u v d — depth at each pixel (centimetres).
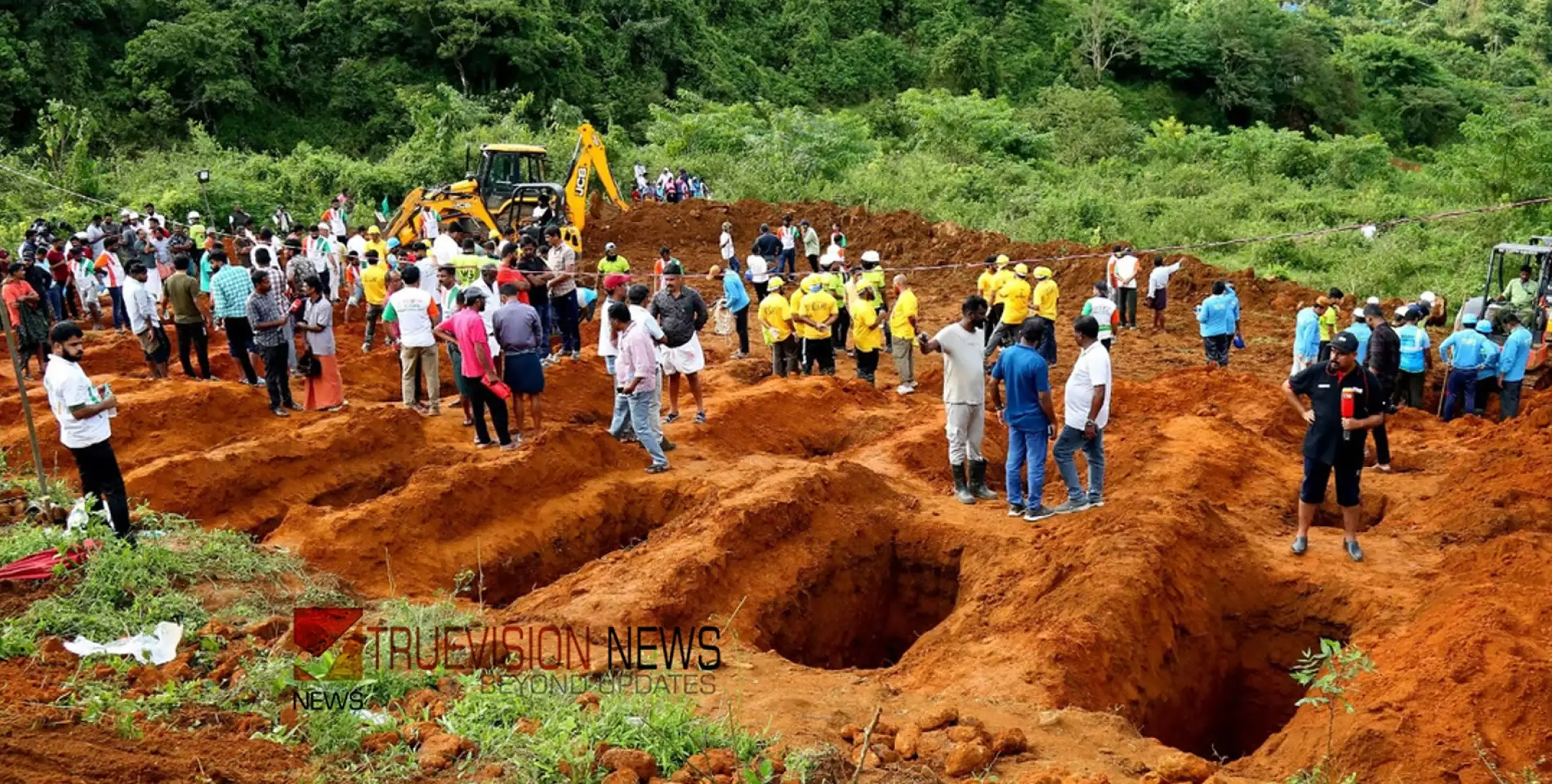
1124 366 1955
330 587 916
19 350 1591
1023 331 1084
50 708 641
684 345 1376
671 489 1187
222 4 4628
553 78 4953
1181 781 629
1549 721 673
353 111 4647
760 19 6206
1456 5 8725
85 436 895
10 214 2873
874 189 3481
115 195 3266
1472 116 3288
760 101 4584
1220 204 3497
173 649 754
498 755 621
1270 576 972
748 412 1458
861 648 1069
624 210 3175
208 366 1503
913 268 2717
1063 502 1198
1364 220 3222
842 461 1179
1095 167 4369
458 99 4334
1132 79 6606
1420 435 1469
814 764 598
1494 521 1046
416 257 1736
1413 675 737
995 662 817
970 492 1183
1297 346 1678
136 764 580
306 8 4794
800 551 1031
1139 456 1277
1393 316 2189
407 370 1380
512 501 1124
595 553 1148
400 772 603
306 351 1383
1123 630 845
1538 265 2267
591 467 1217
